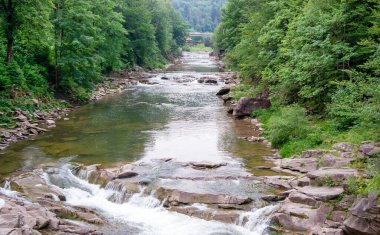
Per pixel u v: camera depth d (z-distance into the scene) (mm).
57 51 41344
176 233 15570
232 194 17703
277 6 37531
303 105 30297
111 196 19000
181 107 40750
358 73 23406
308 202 16016
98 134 29359
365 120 18188
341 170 17203
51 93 39156
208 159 23219
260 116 33344
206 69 85688
